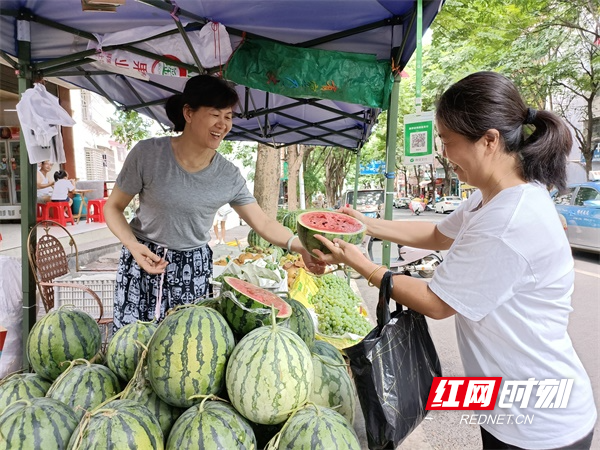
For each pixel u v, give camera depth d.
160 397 1.74
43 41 3.72
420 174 41.69
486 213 1.59
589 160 14.82
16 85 9.92
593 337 5.79
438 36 11.05
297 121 7.23
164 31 3.53
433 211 30.44
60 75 4.48
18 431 1.47
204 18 3.30
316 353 2.17
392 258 10.25
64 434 1.54
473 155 1.65
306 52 3.48
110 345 2.06
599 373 4.79
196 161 2.78
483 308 1.57
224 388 1.79
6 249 7.23
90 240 9.77
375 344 1.75
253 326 1.92
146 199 2.82
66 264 4.37
